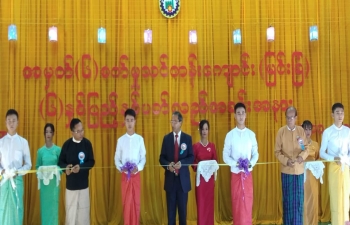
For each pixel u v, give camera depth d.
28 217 4.02
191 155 3.59
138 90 4.18
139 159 3.54
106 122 4.13
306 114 4.32
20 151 3.41
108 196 4.12
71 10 4.13
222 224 4.16
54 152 3.64
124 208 3.47
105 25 4.16
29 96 4.07
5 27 4.05
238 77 4.27
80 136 3.46
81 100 4.11
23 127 4.04
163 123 4.20
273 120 4.29
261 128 4.28
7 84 4.03
